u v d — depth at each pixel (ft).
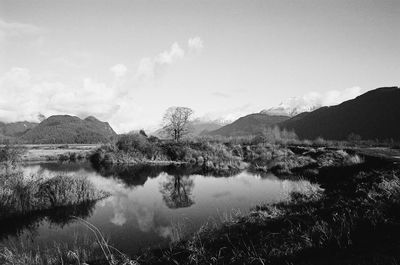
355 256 23.45
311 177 100.78
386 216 30.53
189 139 243.81
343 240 27.71
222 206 68.59
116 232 51.13
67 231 51.93
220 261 29.91
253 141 278.05
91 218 60.13
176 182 107.24
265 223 41.73
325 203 47.50
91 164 170.09
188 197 80.23
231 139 304.71
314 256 25.75
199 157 181.47
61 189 70.69
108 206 69.87
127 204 72.18
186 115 287.69
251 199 74.59
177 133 284.82
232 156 189.47
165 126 289.74
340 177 81.61
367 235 27.53
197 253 32.58
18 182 66.59
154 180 112.57
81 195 73.15
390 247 23.48
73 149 290.35
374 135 502.79
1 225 55.26
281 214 45.39
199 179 113.50
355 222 30.86
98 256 39.40
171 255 34.71
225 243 35.83
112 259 34.81
